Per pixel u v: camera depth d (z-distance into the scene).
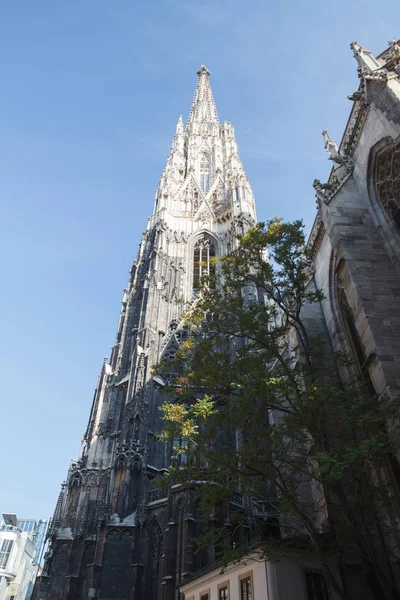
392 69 26.89
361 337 24.28
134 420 43.59
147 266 66.19
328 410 19.66
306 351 23.42
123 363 54.06
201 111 112.56
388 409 17.83
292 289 24.69
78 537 38.81
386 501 20.08
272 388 19.73
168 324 56.56
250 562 21.33
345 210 29.19
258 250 24.94
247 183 81.25
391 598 16.73
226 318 25.25
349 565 20.86
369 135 28.97
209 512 21.69
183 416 21.78
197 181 86.00
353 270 25.94
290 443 20.48
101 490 42.81
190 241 71.94
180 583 30.11
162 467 42.78
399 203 26.97
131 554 36.03
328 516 21.36
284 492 19.03
